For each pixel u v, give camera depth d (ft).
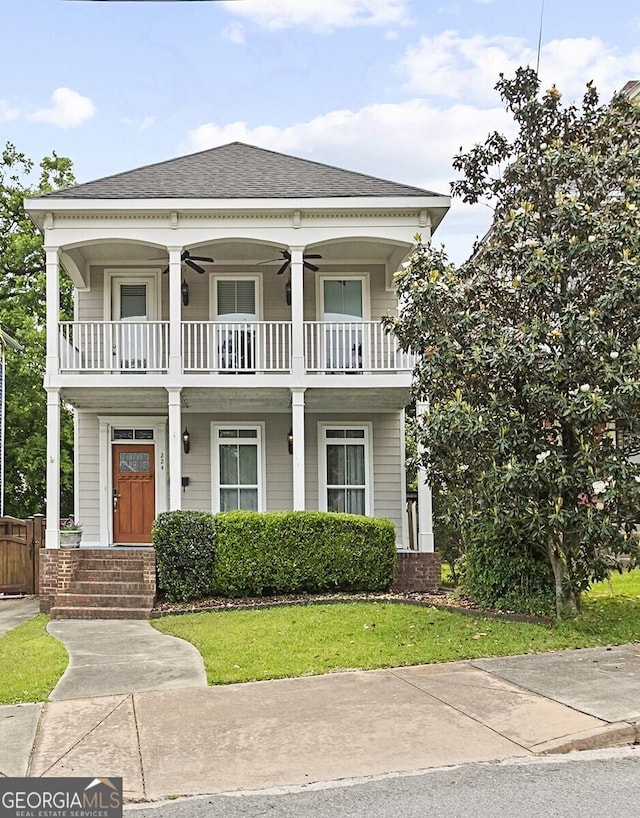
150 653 30.12
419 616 34.94
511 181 35.40
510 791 16.44
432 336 33.32
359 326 50.78
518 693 23.11
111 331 49.21
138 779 17.46
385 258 53.57
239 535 42.50
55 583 43.50
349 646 29.55
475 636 30.63
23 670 27.58
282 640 30.86
